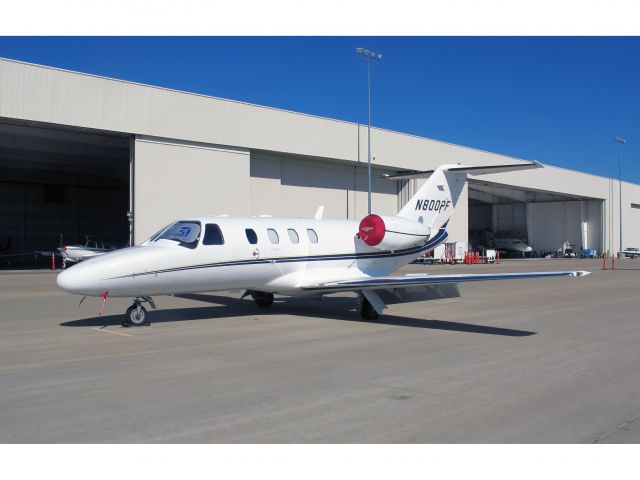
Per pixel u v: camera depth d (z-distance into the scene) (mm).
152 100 27469
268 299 13898
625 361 8016
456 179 15883
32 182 43156
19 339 9383
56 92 24812
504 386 6566
